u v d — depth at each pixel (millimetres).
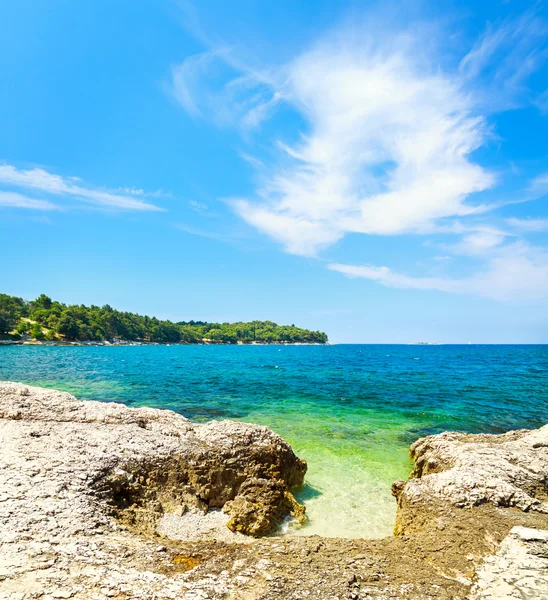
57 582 6020
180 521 10281
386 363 80250
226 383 40562
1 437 11875
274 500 11000
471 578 6922
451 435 17109
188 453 12234
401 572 7129
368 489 13641
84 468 10336
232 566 7121
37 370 50062
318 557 7637
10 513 7957
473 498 9820
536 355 121938
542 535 7570
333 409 27203
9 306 159625
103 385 36531
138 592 5973
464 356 115250
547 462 12789
